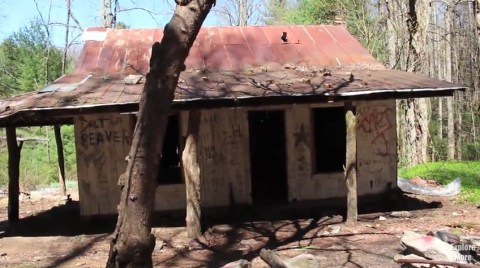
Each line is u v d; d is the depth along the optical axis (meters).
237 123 10.89
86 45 12.04
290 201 11.12
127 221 3.91
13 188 10.75
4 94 34.22
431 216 9.96
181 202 10.63
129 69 10.98
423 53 19.02
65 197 15.28
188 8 4.05
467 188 13.12
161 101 3.96
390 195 11.52
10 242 9.06
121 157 10.45
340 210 10.77
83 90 9.18
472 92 30.52
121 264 3.89
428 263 5.83
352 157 9.14
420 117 20.00
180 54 4.02
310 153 11.19
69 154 28.00
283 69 11.13
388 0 23.22
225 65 11.27
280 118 12.49
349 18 25.39
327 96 8.70
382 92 8.88
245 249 7.95
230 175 10.87
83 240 9.13
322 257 7.14
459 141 31.42
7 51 35.00
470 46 29.41
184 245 8.41
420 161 20.00
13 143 10.75
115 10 23.39
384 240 8.04
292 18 26.84
